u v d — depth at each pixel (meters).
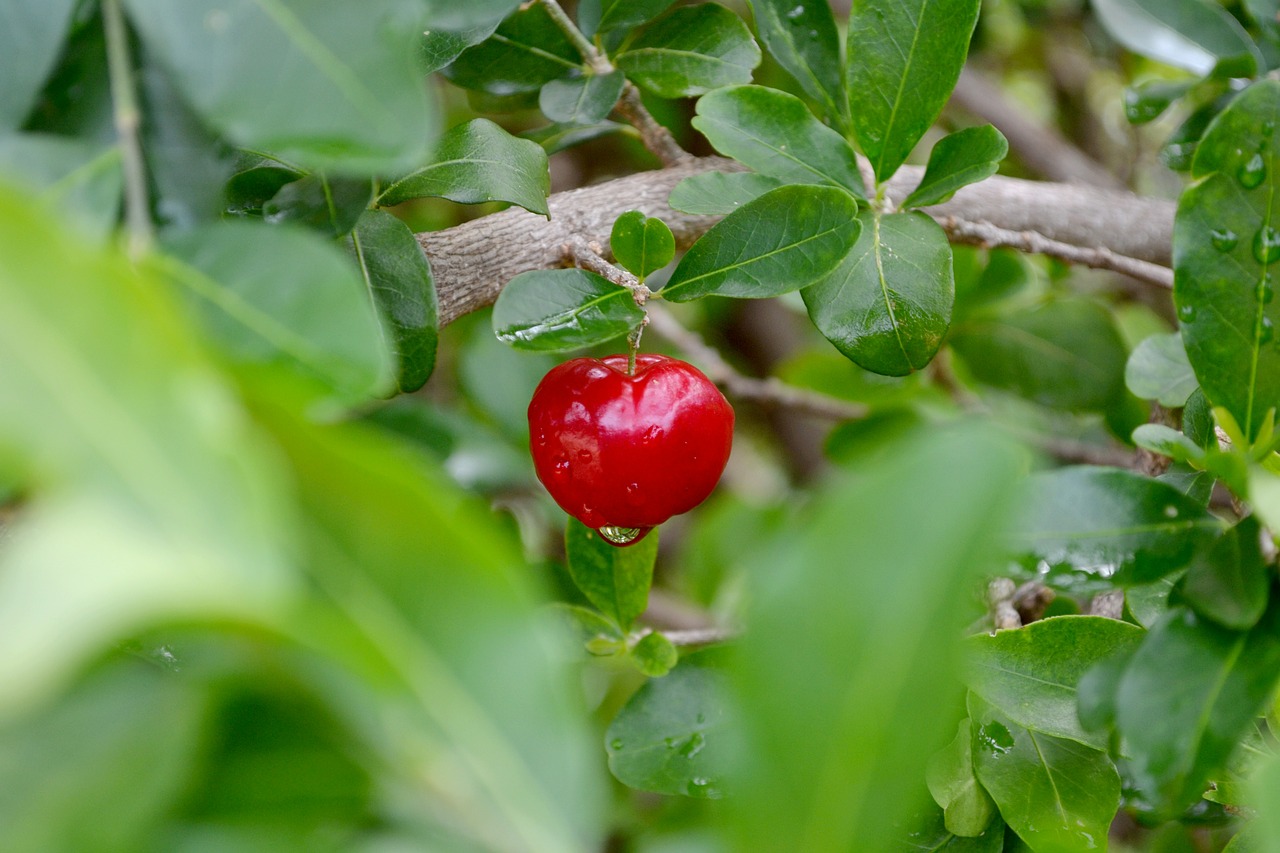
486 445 0.45
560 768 0.27
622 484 0.35
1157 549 0.32
